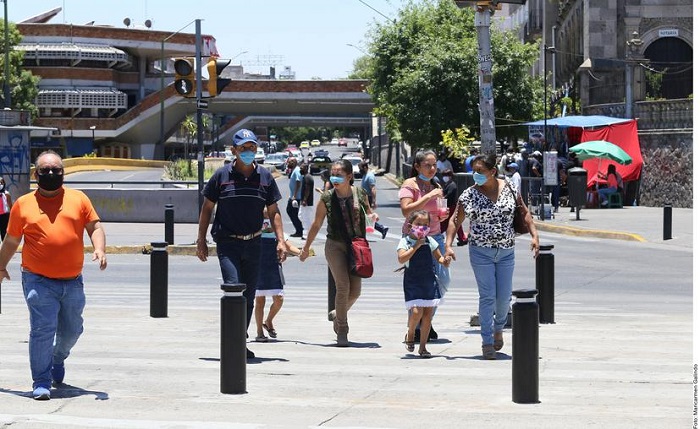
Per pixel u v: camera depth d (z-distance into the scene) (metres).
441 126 94.31
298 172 55.00
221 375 16.81
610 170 74.94
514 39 99.38
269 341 23.34
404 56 101.62
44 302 16.16
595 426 14.20
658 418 14.73
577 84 106.81
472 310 29.50
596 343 22.75
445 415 15.03
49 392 16.27
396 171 150.38
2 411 15.36
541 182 65.62
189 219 65.69
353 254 22.06
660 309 29.75
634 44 80.50
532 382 15.95
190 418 14.81
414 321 20.83
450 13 102.06
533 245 20.12
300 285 37.06
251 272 20.02
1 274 16.47
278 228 20.44
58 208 16.38
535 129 81.69
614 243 53.09
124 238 53.94
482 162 19.89
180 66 43.59
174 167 111.62
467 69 93.81
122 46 187.50
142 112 182.50
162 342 22.95
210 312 28.88
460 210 20.42
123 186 103.81
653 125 77.00
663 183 75.38
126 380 18.09
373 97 108.12
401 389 17.31
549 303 26.11
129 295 33.53
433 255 20.89
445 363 20.12
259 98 173.00
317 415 15.05
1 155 61.47
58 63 183.25
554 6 135.75
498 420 14.67
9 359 20.38
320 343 23.08
